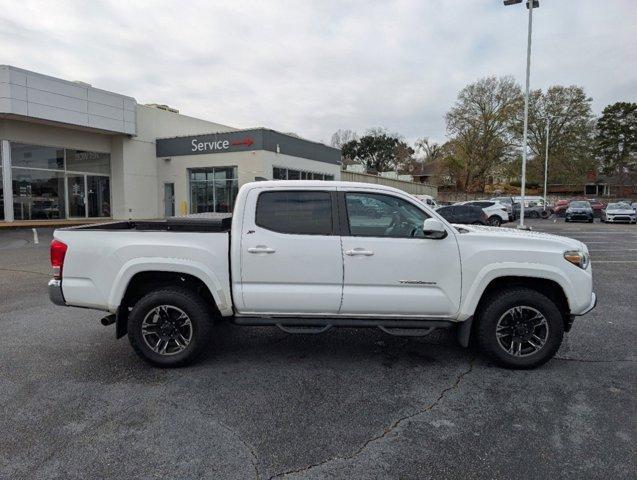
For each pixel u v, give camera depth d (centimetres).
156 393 387
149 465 284
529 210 3691
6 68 1823
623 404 368
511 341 438
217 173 2450
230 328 575
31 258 1191
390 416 348
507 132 5109
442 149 5909
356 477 273
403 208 437
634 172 6159
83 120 2144
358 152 7669
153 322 441
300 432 324
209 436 319
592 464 286
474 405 366
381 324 433
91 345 510
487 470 280
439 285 425
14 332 557
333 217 432
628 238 1892
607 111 6281
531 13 2200
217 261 427
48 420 340
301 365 452
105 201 2452
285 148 2503
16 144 2025
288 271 424
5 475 272
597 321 608
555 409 359
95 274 433
